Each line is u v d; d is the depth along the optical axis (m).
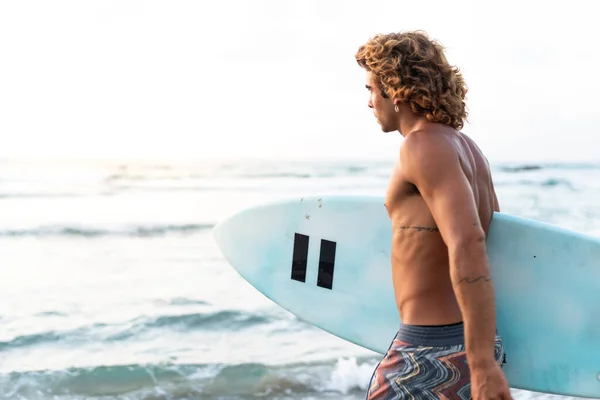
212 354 6.65
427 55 1.91
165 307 8.41
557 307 2.38
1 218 14.80
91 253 11.92
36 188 18.72
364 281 2.81
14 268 10.77
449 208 1.69
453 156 1.75
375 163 25.09
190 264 10.99
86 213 15.60
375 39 1.99
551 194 18.03
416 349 1.91
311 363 6.33
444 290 1.89
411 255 1.90
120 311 8.28
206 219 15.34
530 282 2.38
